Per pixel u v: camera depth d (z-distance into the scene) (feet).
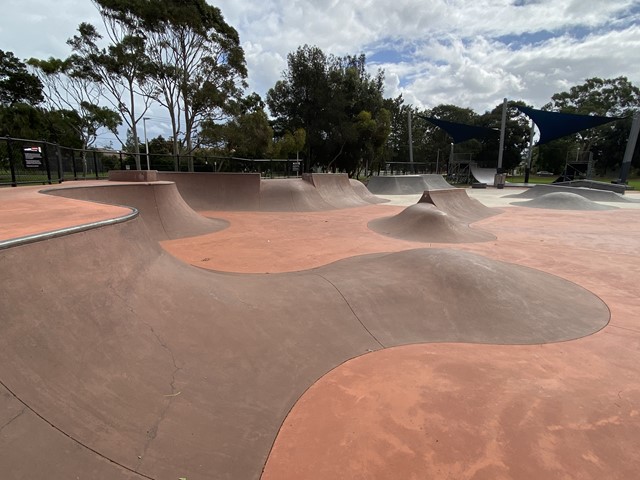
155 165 84.94
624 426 7.52
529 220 39.17
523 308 13.08
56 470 5.28
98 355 7.56
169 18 68.44
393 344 10.96
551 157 169.48
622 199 58.65
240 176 48.39
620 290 16.30
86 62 72.95
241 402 7.94
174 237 28.43
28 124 85.25
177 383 7.93
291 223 36.42
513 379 9.22
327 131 105.50
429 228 29.07
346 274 15.24
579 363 10.05
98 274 9.10
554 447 6.91
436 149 187.93
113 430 6.29
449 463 6.48
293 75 103.14
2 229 9.31
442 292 13.48
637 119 79.46
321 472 6.27
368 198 62.54
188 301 10.76
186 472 5.98
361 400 8.28
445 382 9.04
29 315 6.98
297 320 11.41
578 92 174.50
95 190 26.27
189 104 79.77
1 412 5.56
